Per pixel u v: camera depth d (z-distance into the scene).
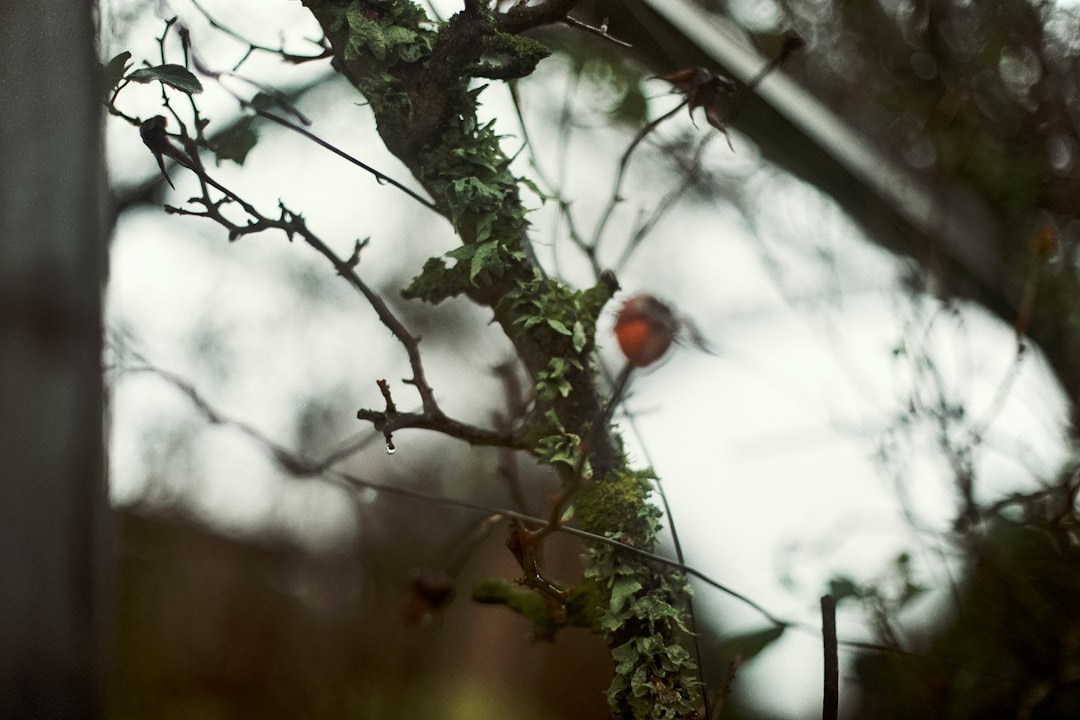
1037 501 0.82
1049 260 0.93
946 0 0.98
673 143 0.90
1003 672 0.79
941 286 0.86
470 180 0.61
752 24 0.97
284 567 1.31
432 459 1.27
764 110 0.89
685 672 0.60
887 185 0.94
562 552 1.20
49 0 0.54
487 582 0.64
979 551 0.80
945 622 0.82
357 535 1.28
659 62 0.84
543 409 0.61
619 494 0.61
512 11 0.60
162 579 1.24
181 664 1.24
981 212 0.95
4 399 0.52
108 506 0.53
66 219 0.53
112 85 0.59
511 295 0.61
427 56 0.62
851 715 0.82
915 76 0.98
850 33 0.99
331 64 0.64
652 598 0.60
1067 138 0.95
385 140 0.62
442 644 1.31
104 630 0.53
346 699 1.24
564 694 1.35
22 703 0.51
